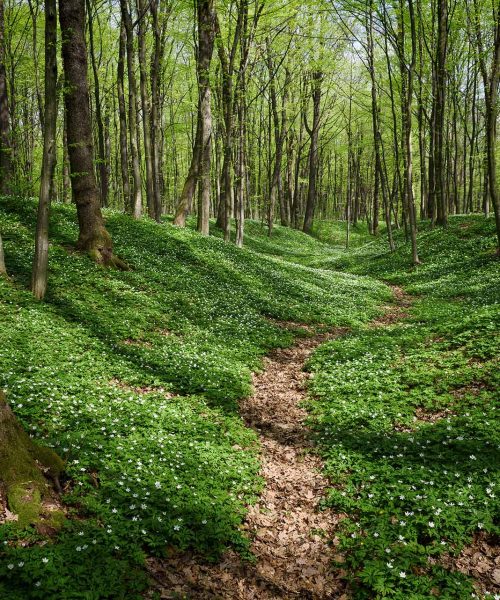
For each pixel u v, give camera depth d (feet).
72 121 56.70
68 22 53.83
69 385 30.89
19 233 59.88
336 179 272.51
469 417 29.73
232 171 105.50
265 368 44.83
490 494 22.16
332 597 18.98
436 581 18.54
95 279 53.47
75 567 16.89
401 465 26.21
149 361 39.22
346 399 36.17
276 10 84.07
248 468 27.30
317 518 23.93
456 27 105.40
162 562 19.26
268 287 72.18
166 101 157.28
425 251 106.52
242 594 18.80
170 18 100.68
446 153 133.59
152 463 24.71
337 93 158.61
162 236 81.51
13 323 38.42
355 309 69.26
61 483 21.40
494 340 40.73
